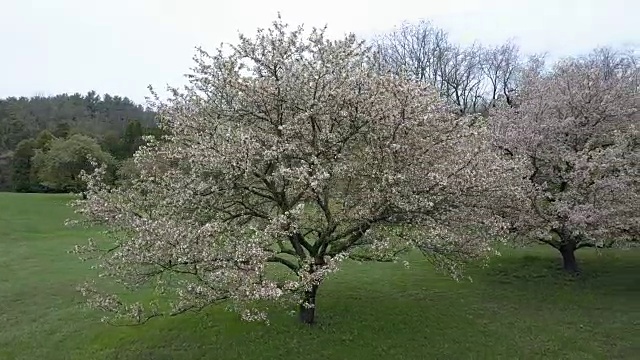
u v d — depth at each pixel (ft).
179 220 45.57
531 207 64.59
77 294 68.80
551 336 52.31
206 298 41.86
